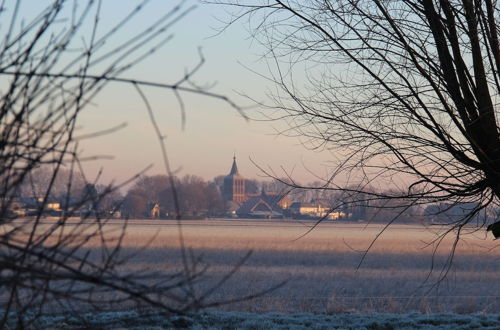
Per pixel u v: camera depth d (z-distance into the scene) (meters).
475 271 42.72
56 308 11.38
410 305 24.47
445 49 11.12
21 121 4.78
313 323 16.39
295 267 42.88
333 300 23.94
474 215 11.46
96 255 36.12
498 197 11.00
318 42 11.90
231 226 160.00
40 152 4.81
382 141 11.19
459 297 27.95
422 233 140.62
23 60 4.78
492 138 10.91
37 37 4.77
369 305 24.12
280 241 81.00
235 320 16.23
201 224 172.88
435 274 39.91
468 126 11.03
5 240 4.57
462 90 11.05
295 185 12.14
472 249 68.06
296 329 15.34
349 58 11.86
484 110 10.91
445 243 80.38
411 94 11.38
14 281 4.62
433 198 11.33
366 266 45.09
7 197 4.81
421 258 54.16
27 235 4.82
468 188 11.12
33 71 4.76
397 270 42.31
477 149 10.91
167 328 13.88
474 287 33.41
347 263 47.53
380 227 180.75
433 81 10.98
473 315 18.42
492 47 10.93
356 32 11.57
